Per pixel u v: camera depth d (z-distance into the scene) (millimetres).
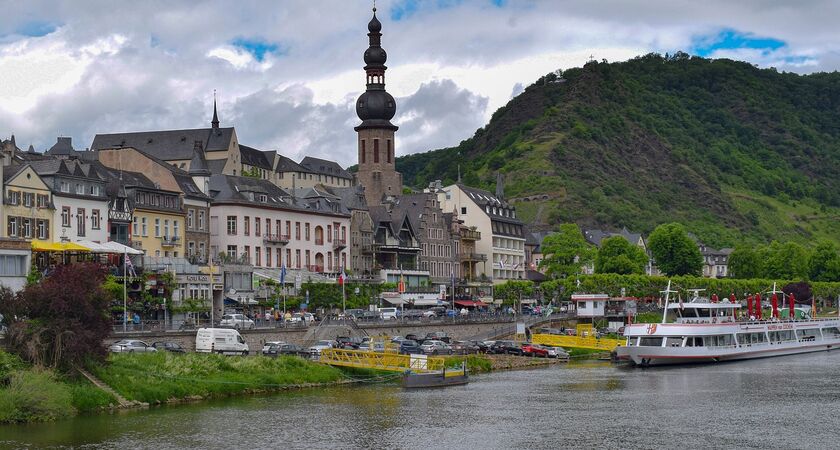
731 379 140375
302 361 131250
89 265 114000
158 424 99438
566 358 172750
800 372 150125
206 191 185750
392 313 184875
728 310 185000
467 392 124438
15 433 94375
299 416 105062
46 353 106938
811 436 95562
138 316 140375
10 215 142875
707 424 101750
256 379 122625
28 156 189125
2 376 101562
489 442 92938
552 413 108125
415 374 128625
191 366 119188
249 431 96938
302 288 187250
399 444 92062
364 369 136500
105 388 109188
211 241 186875
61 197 152250
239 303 172250
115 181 165375
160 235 172375
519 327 191625
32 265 135375
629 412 109000
